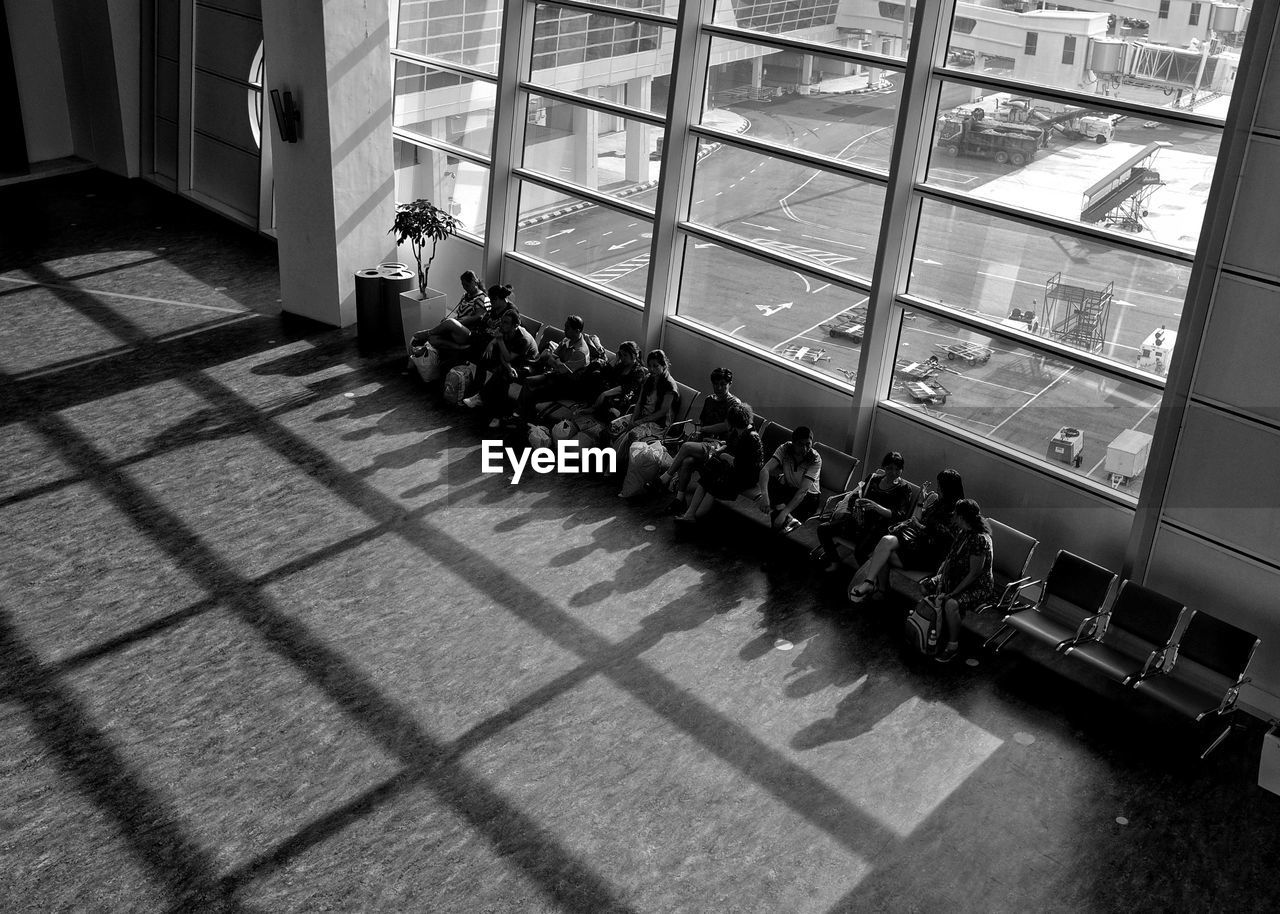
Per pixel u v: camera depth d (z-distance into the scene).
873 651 9.27
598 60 12.65
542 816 7.39
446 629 9.27
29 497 10.93
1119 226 9.18
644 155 12.50
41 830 7.14
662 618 9.55
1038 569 10.14
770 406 12.02
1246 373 8.30
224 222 19.27
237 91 18.78
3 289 16.06
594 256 13.49
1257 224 8.04
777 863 7.09
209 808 7.37
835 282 11.13
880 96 10.42
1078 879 7.07
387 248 15.38
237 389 13.34
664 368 11.78
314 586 9.76
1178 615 8.55
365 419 12.76
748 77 11.38
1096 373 9.51
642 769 7.84
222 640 9.02
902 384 10.89
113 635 9.04
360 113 14.32
